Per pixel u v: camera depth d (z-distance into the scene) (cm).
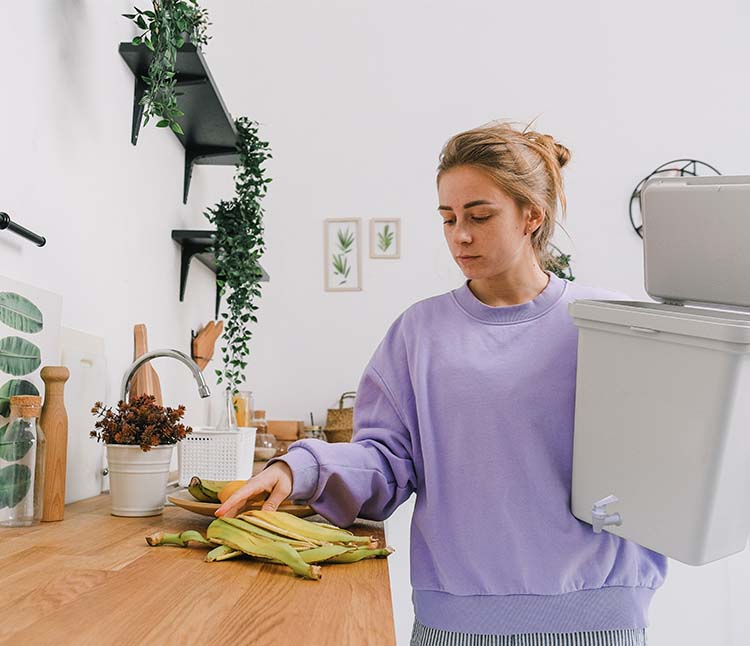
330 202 408
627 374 119
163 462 160
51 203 161
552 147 144
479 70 418
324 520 154
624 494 121
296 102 412
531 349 137
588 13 423
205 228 346
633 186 416
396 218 408
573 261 411
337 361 401
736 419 107
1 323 137
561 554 132
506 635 133
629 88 420
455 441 138
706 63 423
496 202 132
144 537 134
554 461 133
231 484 148
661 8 424
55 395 149
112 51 199
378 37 418
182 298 291
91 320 189
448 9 421
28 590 96
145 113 211
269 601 95
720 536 112
